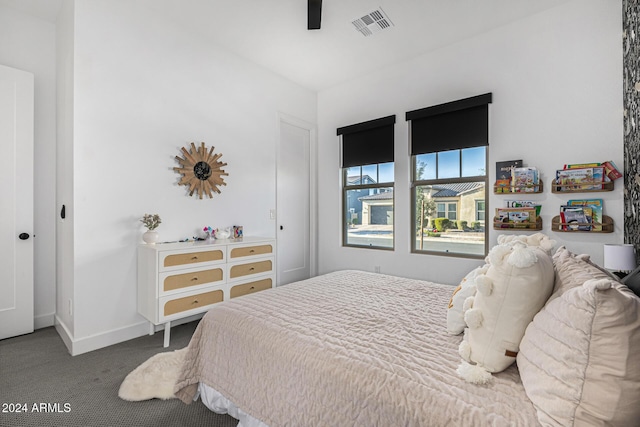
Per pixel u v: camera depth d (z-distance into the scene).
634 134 2.08
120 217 2.53
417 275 3.48
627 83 2.20
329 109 4.34
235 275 2.86
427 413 0.83
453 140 3.22
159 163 2.77
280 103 3.93
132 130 2.60
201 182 3.06
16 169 2.61
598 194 2.43
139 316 2.63
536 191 2.67
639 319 0.66
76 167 2.30
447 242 3.38
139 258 2.59
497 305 0.95
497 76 2.93
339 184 4.26
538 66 2.72
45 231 2.86
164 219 2.80
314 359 1.10
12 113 2.59
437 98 3.32
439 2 2.56
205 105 3.12
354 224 4.22
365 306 1.61
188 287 2.52
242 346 1.35
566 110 2.59
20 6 2.66
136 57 2.62
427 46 3.25
